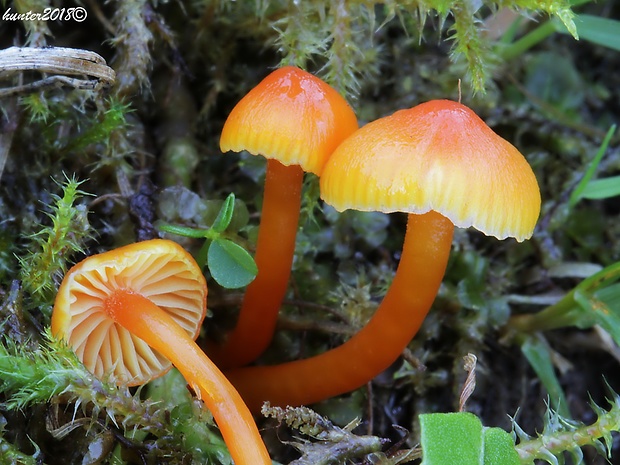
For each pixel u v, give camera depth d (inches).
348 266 5.1
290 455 4.7
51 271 4.2
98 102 4.6
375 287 5.1
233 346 4.6
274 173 4.2
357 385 4.5
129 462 4.1
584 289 4.8
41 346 3.9
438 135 3.7
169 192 4.8
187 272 4.1
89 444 4.0
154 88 5.1
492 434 3.8
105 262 3.8
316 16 4.8
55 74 4.7
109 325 4.1
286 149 3.9
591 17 5.1
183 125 5.1
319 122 3.9
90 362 4.1
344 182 3.7
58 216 4.1
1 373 3.8
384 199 3.7
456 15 4.6
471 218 3.6
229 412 3.8
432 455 3.6
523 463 4.0
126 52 4.7
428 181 3.6
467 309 5.1
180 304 4.3
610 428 4.0
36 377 3.8
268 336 4.6
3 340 4.1
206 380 3.9
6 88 4.4
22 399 3.8
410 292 4.1
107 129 4.6
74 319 3.9
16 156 4.6
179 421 4.0
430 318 5.1
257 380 4.5
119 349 4.2
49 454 4.1
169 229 4.1
